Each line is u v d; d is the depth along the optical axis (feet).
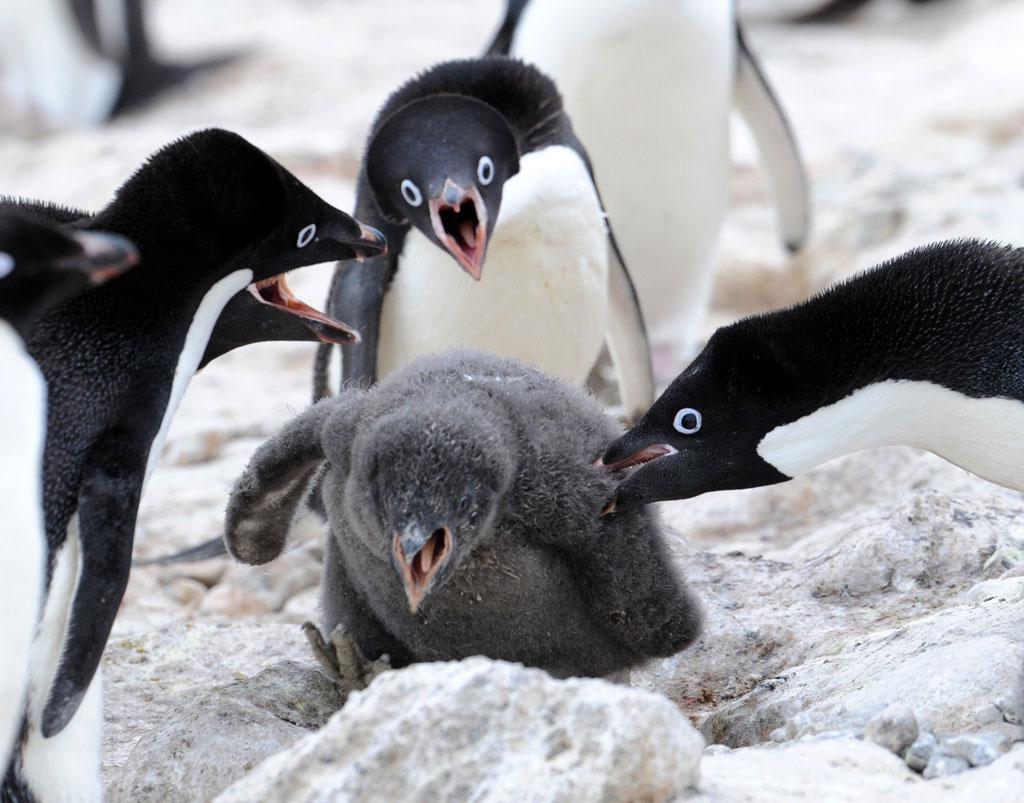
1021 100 98.37
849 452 32.35
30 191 95.50
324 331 32.45
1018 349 30.58
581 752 22.98
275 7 156.66
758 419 31.76
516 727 23.35
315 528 47.91
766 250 80.48
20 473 24.08
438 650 31.48
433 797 22.95
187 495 55.42
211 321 30.63
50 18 125.39
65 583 27.96
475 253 40.34
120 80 126.21
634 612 31.30
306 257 31.83
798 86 117.08
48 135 120.06
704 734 32.12
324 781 23.30
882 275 31.40
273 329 32.24
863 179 86.69
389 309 45.03
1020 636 29.68
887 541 38.24
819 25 146.51
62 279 24.38
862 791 24.12
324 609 34.45
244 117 115.55
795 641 35.70
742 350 31.63
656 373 64.80
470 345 44.68
